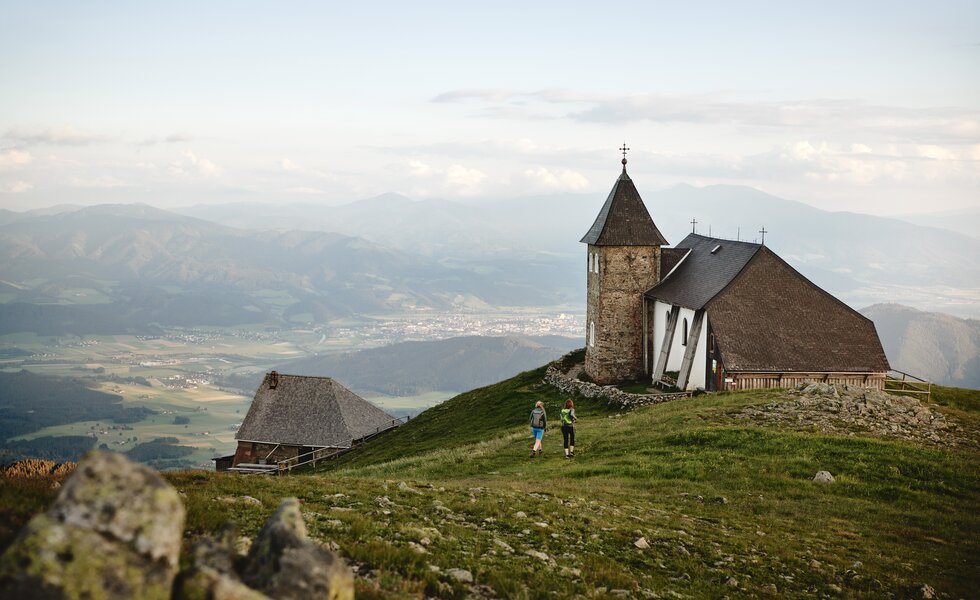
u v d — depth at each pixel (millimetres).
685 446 35656
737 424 39562
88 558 7312
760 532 23516
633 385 70062
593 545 19125
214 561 9172
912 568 21312
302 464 78562
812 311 60281
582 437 41969
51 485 15289
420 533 16812
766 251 62844
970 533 25016
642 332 72500
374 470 41125
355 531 16047
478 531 18656
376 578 13023
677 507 26078
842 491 29078
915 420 41188
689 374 62031
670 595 16344
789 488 29156
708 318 59375
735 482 29953
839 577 19812
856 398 43938
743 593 17484
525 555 17062
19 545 7285
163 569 7715
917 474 30859
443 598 13062
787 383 57000
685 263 73438
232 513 16406
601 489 28078
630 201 72500
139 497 7910
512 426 57125
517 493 24906
